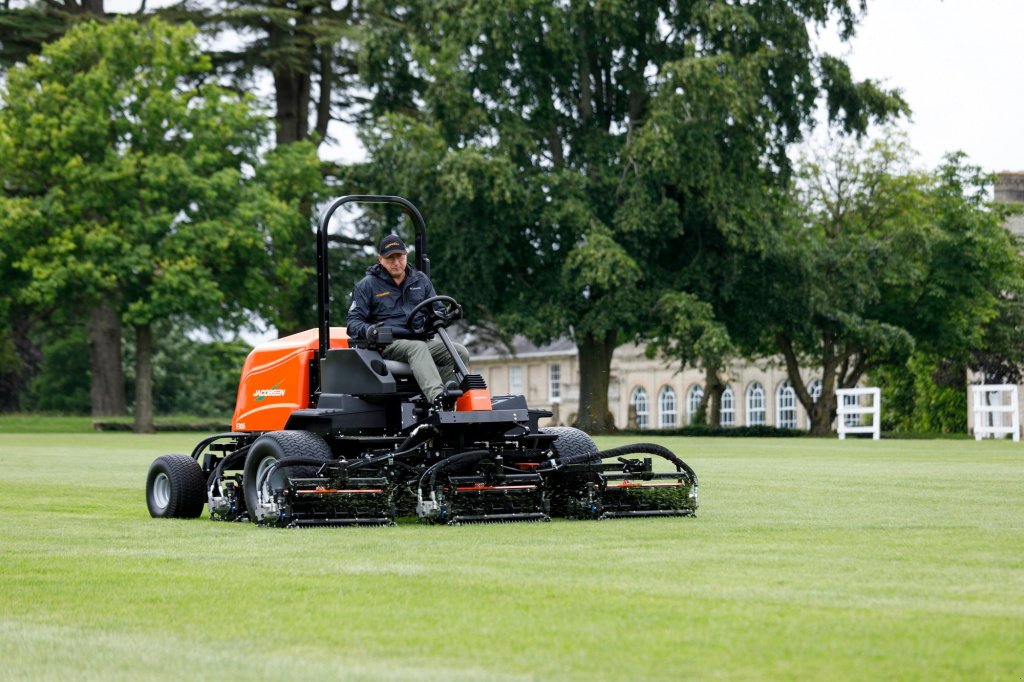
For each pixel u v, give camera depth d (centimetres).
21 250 10106
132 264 9856
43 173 10356
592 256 8775
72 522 2128
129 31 10231
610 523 2000
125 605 1205
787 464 4194
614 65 9894
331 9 10569
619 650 978
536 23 9325
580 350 9938
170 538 1811
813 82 9600
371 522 1967
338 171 10219
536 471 2098
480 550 1614
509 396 2131
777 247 9444
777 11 9469
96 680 898
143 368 10250
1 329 10750
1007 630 1046
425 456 2083
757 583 1311
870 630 1048
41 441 7338
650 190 9188
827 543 1686
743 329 10188
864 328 10181
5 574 1419
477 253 9275
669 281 9588
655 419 17500
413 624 1092
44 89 10150
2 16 10362
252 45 10356
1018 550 1603
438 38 9638
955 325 11194
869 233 10675
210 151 10356
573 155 9825
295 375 2212
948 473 3569
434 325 2122
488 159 8856
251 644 1016
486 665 931
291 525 1939
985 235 11069
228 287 10400
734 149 9169
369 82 9844
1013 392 8162
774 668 914
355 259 10906
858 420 13212
